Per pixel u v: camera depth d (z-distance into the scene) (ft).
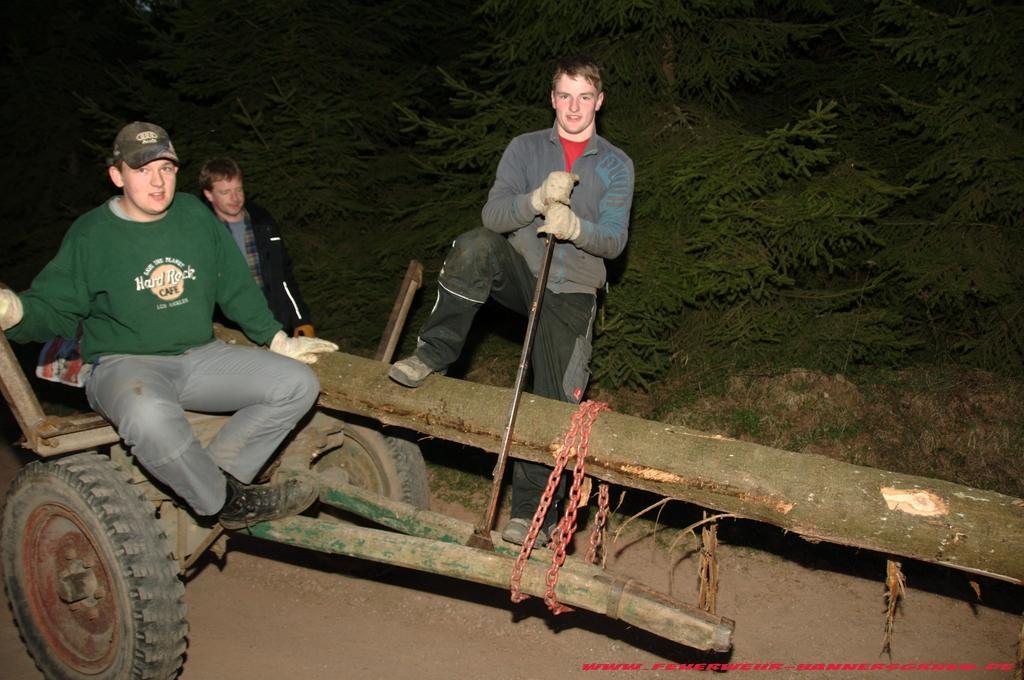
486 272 11.29
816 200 19.26
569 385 11.73
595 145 11.24
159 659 11.00
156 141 10.84
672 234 20.56
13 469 20.65
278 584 15.55
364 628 14.07
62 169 34.04
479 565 10.43
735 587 15.65
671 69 22.30
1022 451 19.19
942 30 20.02
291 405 11.55
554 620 14.29
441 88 28.19
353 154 25.67
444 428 11.74
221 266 12.35
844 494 9.14
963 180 20.07
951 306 21.85
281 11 24.71
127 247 11.14
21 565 12.21
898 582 9.48
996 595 15.30
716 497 9.89
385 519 12.22
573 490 10.22
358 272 24.44
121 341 11.42
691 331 22.43
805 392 20.71
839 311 22.74
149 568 10.93
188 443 10.88
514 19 22.40
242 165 24.17
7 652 13.37
